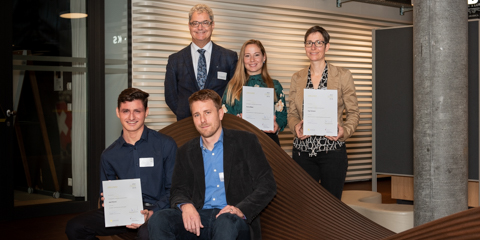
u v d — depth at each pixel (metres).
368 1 7.21
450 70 3.09
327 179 3.67
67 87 5.43
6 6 5.02
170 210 2.66
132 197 2.84
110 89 5.64
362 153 7.74
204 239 2.69
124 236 2.98
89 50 5.49
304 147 3.73
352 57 7.40
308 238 2.85
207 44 4.39
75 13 5.45
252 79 3.96
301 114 3.76
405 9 7.75
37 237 4.25
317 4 6.85
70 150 5.46
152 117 5.79
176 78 4.39
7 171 5.00
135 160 3.06
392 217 3.79
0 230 4.55
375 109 5.60
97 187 5.54
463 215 1.73
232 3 6.18
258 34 6.42
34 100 5.21
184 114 4.29
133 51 5.65
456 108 3.09
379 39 5.55
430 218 3.15
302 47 6.88
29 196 5.18
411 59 5.31
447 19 3.08
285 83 6.74
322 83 3.71
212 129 2.74
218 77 4.33
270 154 3.30
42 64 5.28
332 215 3.27
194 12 4.26
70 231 2.88
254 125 3.66
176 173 2.85
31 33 5.21
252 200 2.59
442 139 3.10
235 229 2.43
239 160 2.77
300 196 3.26
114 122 5.70
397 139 5.43
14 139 5.09
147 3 5.61
